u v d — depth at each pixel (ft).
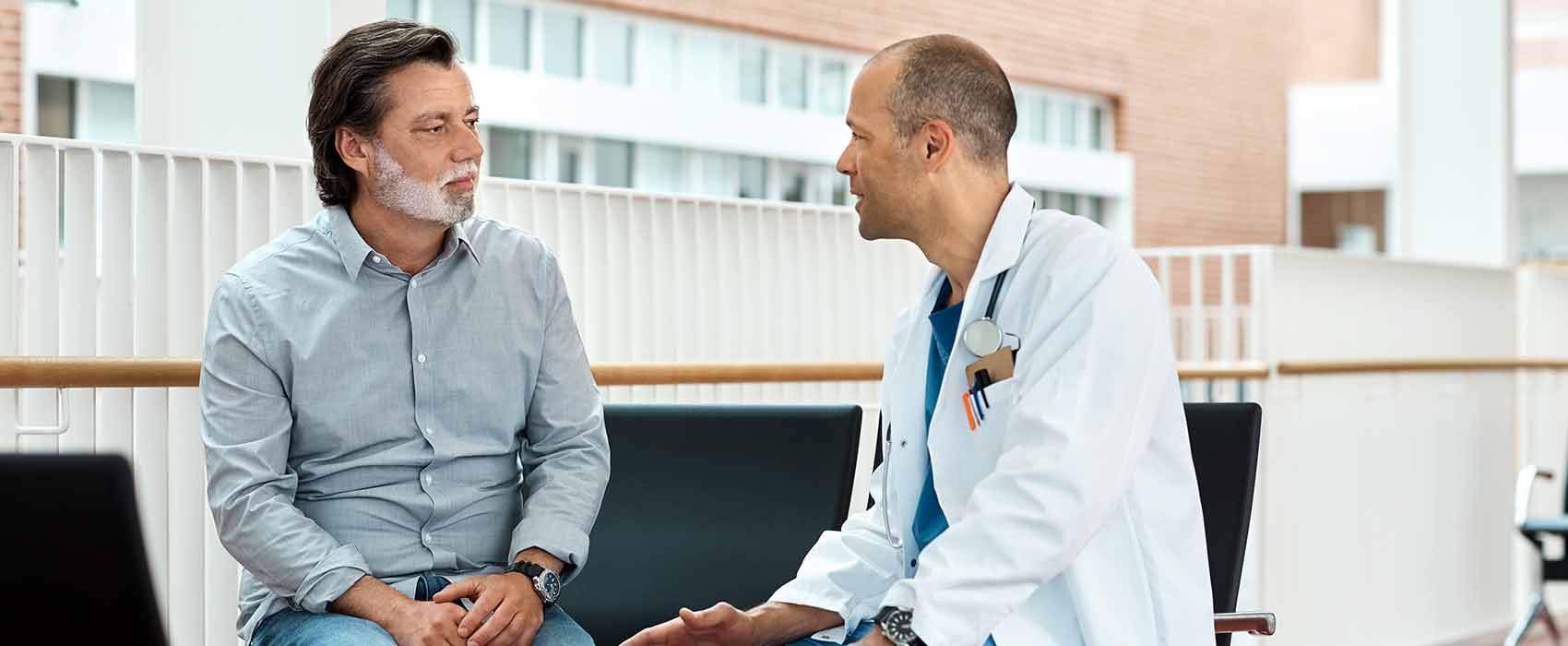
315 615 6.44
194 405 8.84
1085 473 5.37
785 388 12.00
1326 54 44.14
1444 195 21.38
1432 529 17.01
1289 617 14.82
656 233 11.32
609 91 24.32
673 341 11.42
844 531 6.79
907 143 5.94
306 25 10.32
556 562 6.79
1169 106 39.60
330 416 6.70
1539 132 38.78
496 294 7.02
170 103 10.08
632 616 7.82
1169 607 5.72
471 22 22.35
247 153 10.22
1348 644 15.71
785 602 6.48
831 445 7.75
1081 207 36.81
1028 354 5.76
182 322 8.85
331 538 6.52
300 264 6.78
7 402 8.03
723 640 6.12
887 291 13.12
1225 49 41.16
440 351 6.87
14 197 8.20
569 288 10.69
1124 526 5.74
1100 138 38.60
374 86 6.61
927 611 5.30
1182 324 25.98
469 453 6.91
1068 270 5.74
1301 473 15.01
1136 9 38.50
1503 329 18.58
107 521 3.18
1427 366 16.56
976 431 5.85
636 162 24.97
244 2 10.25
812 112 28.27
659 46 25.27
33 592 3.15
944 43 6.00
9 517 3.13
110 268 8.61
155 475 8.68
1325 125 37.60
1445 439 17.24
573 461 7.12
